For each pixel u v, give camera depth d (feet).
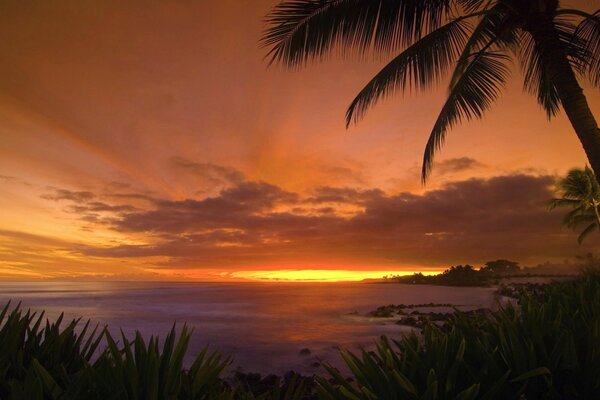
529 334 8.91
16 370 7.18
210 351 42.09
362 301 146.51
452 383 6.47
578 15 22.41
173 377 6.44
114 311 108.17
